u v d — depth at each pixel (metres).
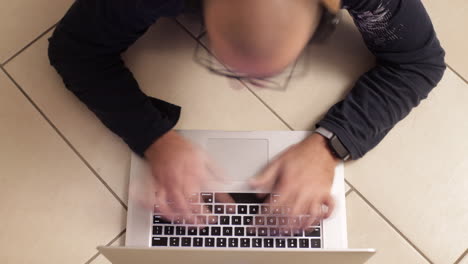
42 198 0.76
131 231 0.73
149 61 0.82
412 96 0.76
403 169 0.78
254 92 0.81
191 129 0.79
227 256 0.52
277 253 0.50
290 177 0.74
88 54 0.72
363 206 0.76
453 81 0.83
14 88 0.81
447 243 0.75
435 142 0.80
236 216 0.73
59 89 0.81
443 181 0.78
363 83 0.78
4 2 0.85
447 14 0.87
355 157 0.76
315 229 0.73
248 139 0.77
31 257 0.74
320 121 0.77
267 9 0.37
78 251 0.74
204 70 0.81
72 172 0.77
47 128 0.79
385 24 0.70
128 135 0.74
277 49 0.39
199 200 0.74
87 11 0.68
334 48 0.83
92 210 0.76
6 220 0.75
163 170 0.74
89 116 0.80
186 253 0.51
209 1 0.39
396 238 0.75
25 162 0.78
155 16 0.64
